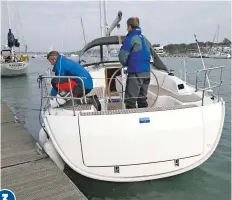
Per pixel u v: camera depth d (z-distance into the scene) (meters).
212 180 3.39
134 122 2.87
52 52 3.49
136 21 3.26
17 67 18.33
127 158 2.88
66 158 2.93
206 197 3.05
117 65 5.25
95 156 2.88
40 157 3.75
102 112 2.97
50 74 4.94
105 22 6.52
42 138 3.93
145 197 3.06
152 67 4.93
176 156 2.98
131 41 3.21
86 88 3.47
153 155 2.92
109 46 5.94
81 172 2.91
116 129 2.85
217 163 3.88
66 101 3.41
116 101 4.30
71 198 2.77
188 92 3.87
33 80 16.73
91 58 6.12
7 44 18.72
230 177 3.46
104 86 5.23
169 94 3.92
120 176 2.92
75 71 3.41
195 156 3.06
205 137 3.08
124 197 3.08
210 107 3.14
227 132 5.29
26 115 7.52
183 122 2.97
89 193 3.16
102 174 2.91
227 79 12.79
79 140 2.87
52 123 2.96
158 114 2.93
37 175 3.24
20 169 3.40
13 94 11.59
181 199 3.01
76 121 2.88
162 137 2.91
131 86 3.32
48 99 3.53
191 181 3.34
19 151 4.02
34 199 2.76
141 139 2.87
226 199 3.00
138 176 2.94
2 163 3.58
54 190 2.92
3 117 6.30
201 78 12.05
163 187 3.22
